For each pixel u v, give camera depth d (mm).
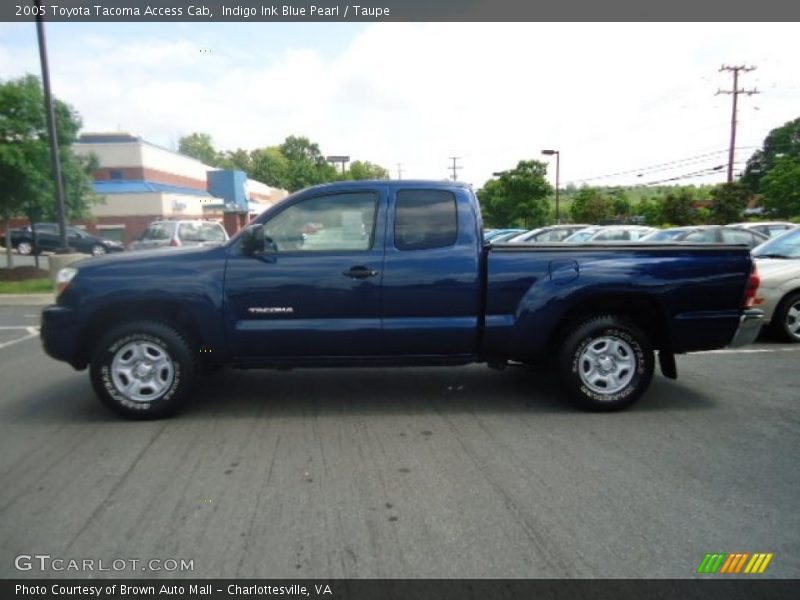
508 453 3980
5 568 2670
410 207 4742
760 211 46125
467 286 4672
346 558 2742
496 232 25172
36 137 14586
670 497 3330
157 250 4926
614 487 3457
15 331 9109
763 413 4809
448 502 3277
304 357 4734
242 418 4730
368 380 5867
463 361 4871
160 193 29406
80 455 3971
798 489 3430
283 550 2809
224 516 3127
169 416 4699
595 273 4652
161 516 3129
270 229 4723
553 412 4859
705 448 4059
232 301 4582
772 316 7441
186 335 4668
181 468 3750
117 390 4598
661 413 4816
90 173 18609
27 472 3699
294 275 4578
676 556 2750
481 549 2811
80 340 4605
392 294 4633
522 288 4676
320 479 3580
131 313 4730
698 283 4727
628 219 44125
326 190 4754
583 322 4789
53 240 26125
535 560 2721
